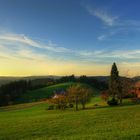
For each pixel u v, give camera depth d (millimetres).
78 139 35500
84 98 99875
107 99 110062
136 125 44312
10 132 50219
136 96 111062
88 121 56000
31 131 49250
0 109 136250
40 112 100875
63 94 111062
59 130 47812
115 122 51125
